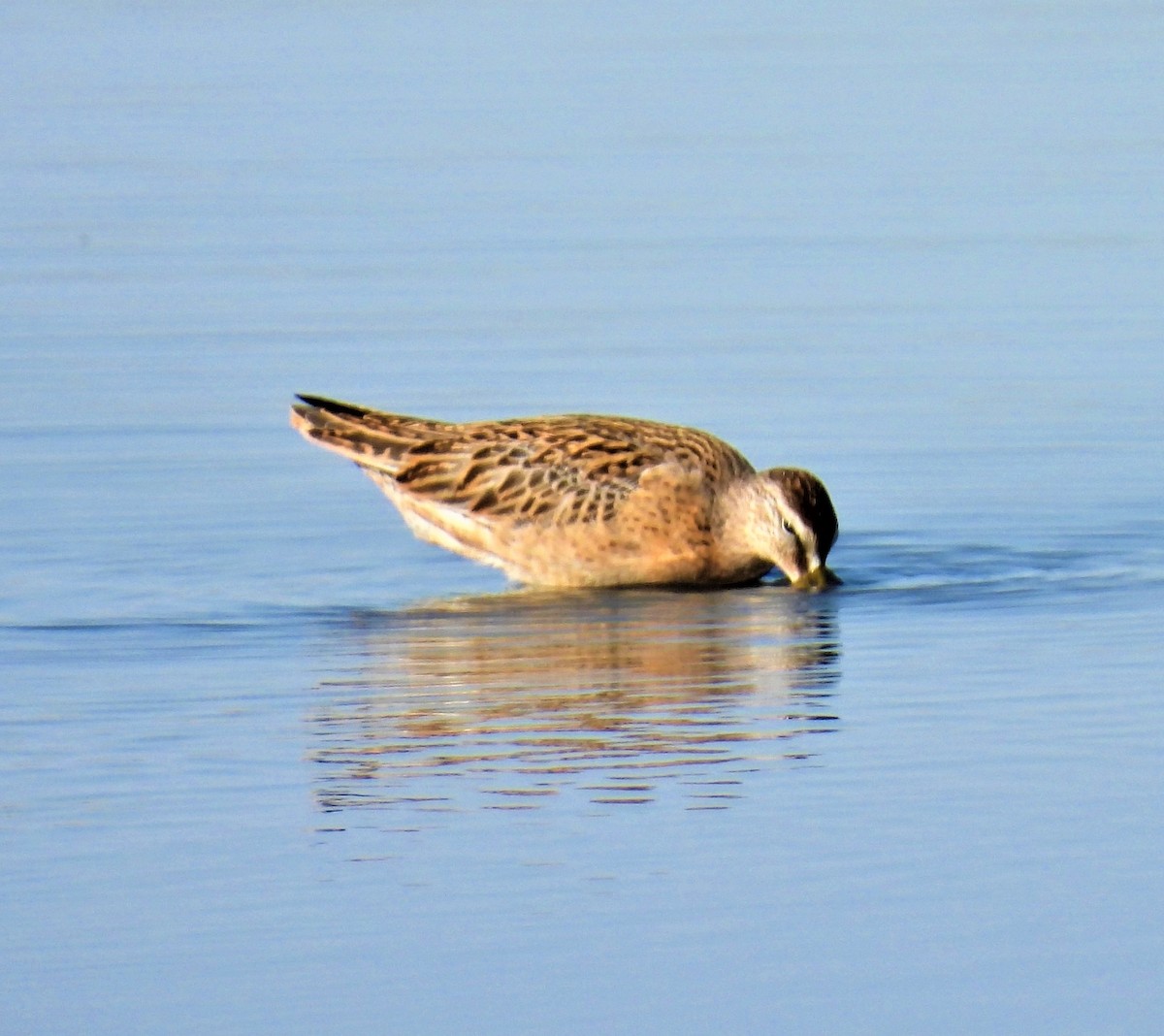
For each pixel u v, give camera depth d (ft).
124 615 50.75
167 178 100.58
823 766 39.04
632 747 40.42
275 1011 29.40
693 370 72.79
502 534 55.62
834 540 56.08
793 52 124.16
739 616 51.52
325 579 54.80
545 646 48.55
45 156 104.88
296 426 58.70
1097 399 69.77
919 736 40.83
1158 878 33.42
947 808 36.55
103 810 36.81
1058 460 64.13
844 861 34.22
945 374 72.43
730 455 56.24
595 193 96.94
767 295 81.97
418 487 56.44
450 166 101.81
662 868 33.99
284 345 75.87
